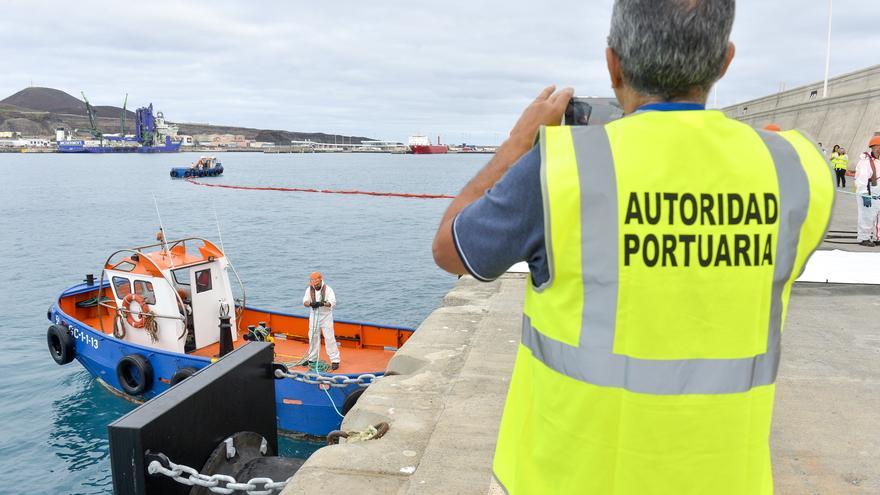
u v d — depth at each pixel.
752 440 1.33
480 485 3.18
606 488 1.31
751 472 1.34
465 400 4.22
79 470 11.16
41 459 11.49
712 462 1.29
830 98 37.00
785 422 3.96
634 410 1.27
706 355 1.28
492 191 1.37
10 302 23.48
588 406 1.30
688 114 1.35
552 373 1.35
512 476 1.49
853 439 3.72
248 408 3.74
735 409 1.29
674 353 1.27
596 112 1.79
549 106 1.54
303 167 192.38
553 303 1.34
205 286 12.84
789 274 1.35
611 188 1.27
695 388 1.27
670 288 1.26
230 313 13.21
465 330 5.79
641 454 1.28
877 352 5.32
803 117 41.09
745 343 1.30
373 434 3.77
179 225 47.38
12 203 64.00
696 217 1.27
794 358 5.18
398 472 3.34
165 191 81.25
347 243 38.94
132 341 12.91
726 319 1.28
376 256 34.25
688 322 1.27
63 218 51.50
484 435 3.72
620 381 1.27
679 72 1.32
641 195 1.27
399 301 24.28
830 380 4.67
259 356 3.83
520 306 6.61
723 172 1.29
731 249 1.28
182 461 3.21
